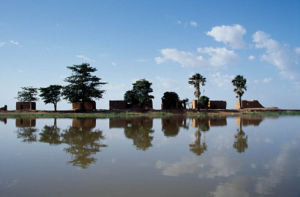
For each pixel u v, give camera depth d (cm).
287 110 5012
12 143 1062
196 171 601
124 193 454
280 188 478
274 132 1477
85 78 4697
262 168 628
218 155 791
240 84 4756
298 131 1528
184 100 4784
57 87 4772
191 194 447
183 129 1661
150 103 4700
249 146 968
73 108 4859
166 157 764
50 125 2038
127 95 4634
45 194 452
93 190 470
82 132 1489
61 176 563
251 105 5106
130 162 698
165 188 479
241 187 484
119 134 1376
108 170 612
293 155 788
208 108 4875
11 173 593
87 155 801
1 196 443
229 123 2234
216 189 473
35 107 5109
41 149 913
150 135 1327
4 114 4203
